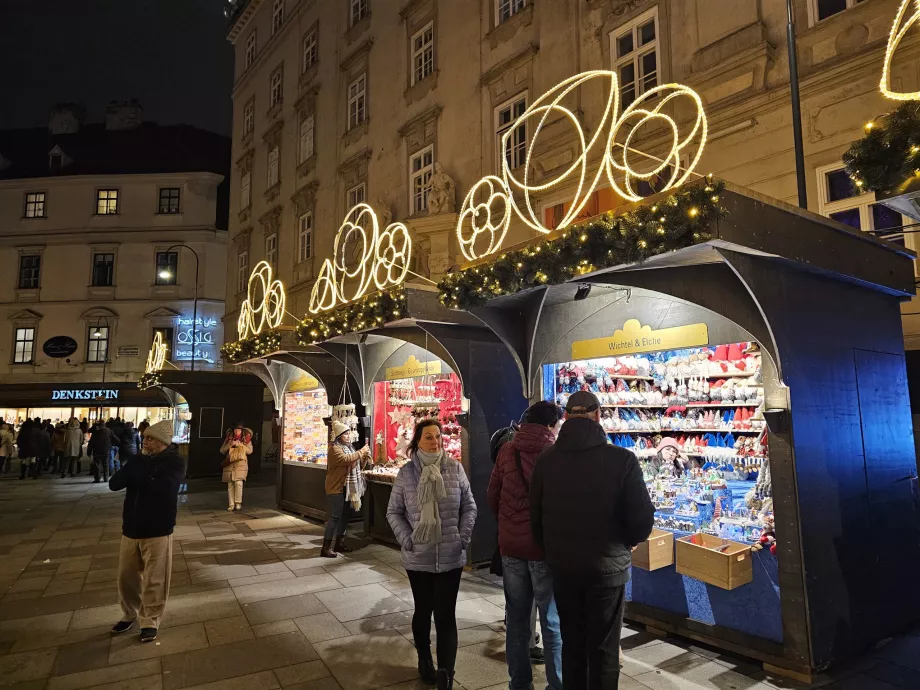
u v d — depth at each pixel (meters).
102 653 4.46
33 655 4.43
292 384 11.12
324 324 7.86
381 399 9.20
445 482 3.91
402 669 4.16
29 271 31.16
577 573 3.08
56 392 27.48
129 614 4.87
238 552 7.61
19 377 30.16
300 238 20.48
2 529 9.38
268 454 23.12
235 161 26.09
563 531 3.14
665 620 4.64
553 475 3.23
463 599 5.64
